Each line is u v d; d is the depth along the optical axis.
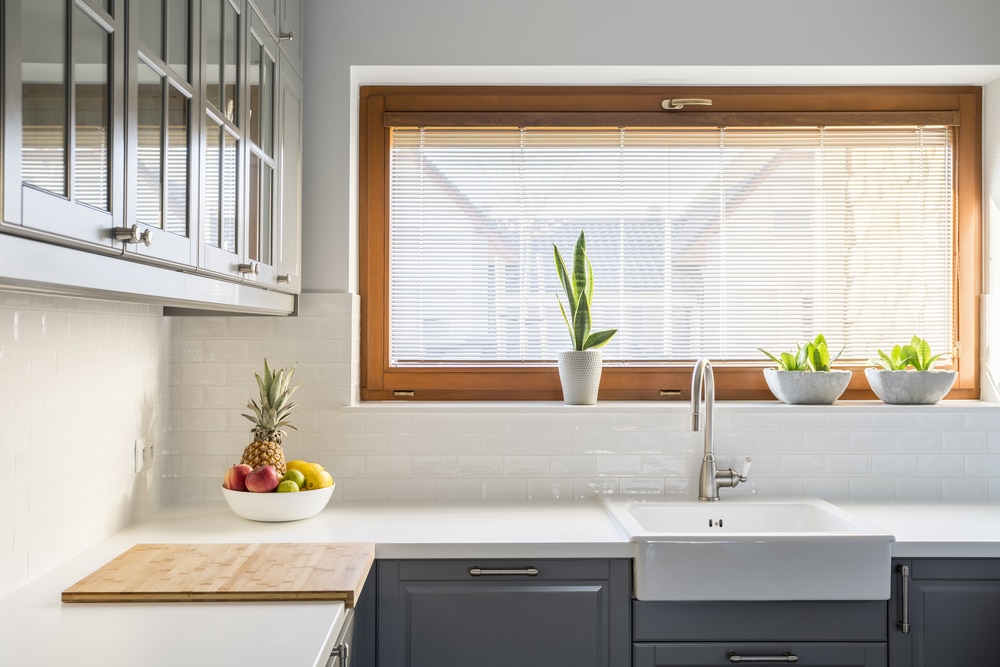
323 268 2.53
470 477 2.51
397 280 2.72
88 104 1.11
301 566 1.71
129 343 2.14
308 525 2.14
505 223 2.73
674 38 2.54
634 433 2.52
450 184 2.73
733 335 2.74
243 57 1.84
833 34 2.55
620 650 1.97
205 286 1.64
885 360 2.63
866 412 2.54
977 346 2.74
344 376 2.51
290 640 1.32
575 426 2.52
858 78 2.67
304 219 2.53
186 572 1.66
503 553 1.96
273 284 2.12
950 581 2.01
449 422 2.51
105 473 2.00
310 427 2.50
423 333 2.72
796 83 2.71
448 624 1.96
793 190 2.74
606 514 2.28
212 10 1.63
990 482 2.55
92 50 1.12
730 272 2.73
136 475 2.19
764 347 2.74
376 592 1.96
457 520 2.21
